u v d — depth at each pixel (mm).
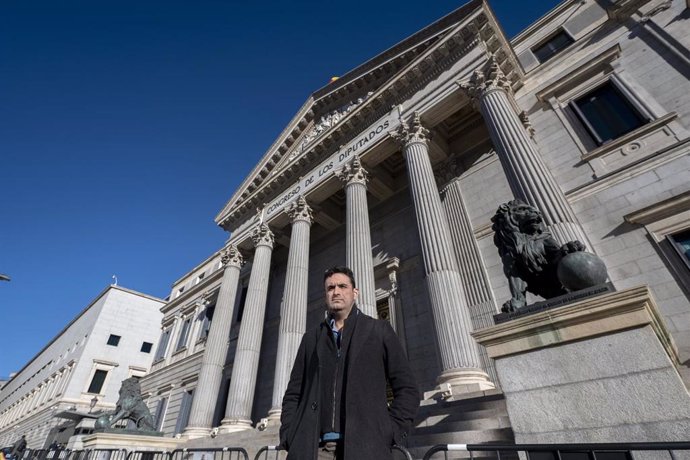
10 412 61969
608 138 11586
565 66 14258
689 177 9203
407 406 2496
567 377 3867
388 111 15984
